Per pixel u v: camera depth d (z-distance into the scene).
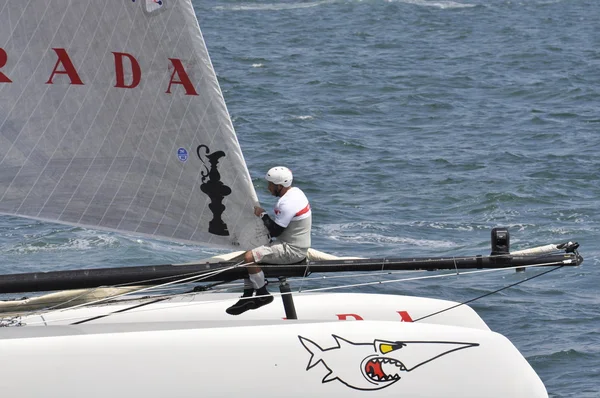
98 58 34.06
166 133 34.84
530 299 55.88
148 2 33.97
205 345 34.09
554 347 48.22
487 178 90.62
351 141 108.69
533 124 121.44
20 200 34.12
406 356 35.94
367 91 147.88
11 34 33.38
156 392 33.38
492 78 162.12
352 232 72.62
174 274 35.62
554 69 172.50
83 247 66.75
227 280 36.97
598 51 196.50
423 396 35.81
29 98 33.78
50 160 34.19
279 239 36.97
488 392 36.28
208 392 33.78
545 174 92.69
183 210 35.44
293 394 34.53
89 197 34.59
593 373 45.00
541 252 37.94
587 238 71.12
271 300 38.03
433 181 90.12
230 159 35.28
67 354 33.00
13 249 66.12
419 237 71.62
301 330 35.22
